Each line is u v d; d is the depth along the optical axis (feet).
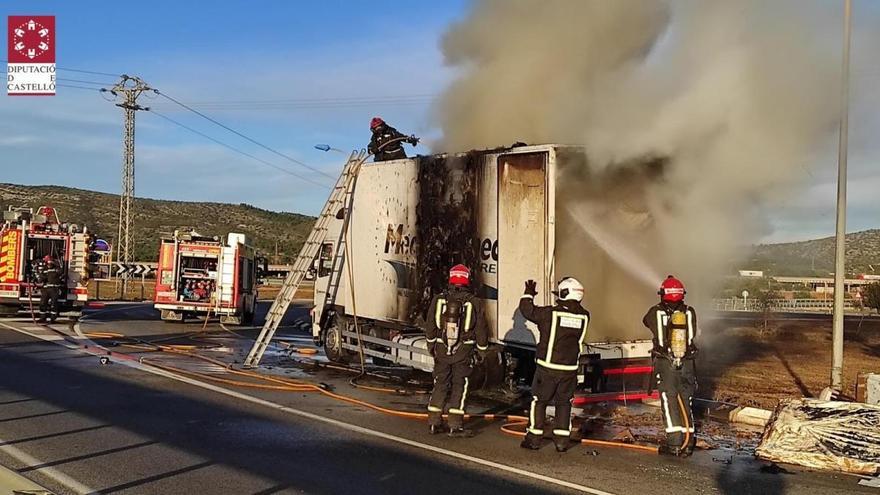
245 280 75.87
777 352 56.29
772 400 34.81
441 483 20.33
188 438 24.62
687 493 20.07
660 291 25.59
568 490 19.99
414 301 36.81
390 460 22.65
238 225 323.78
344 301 43.60
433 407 26.43
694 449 25.14
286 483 19.93
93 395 31.48
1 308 69.46
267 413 29.14
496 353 32.58
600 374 30.60
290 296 42.50
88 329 60.75
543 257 29.37
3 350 45.14
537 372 24.64
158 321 73.67
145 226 281.54
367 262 41.01
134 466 21.12
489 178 32.17
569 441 25.61
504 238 31.19
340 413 29.63
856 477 22.06
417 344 36.09
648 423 28.89
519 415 30.22
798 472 22.50
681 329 24.44
